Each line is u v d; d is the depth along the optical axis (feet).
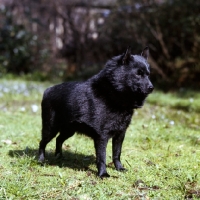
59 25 16.98
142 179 4.21
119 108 4.16
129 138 5.89
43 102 4.60
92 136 4.25
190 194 3.82
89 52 16.07
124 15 13.71
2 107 8.52
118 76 4.13
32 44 16.60
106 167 4.59
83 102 4.20
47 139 4.63
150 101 10.23
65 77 15.75
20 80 14.93
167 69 13.21
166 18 12.91
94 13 16.07
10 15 16.69
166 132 6.25
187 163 4.73
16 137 5.77
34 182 4.07
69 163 4.75
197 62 12.71
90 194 3.78
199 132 6.42
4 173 4.25
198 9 12.38
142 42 13.42
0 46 16.35
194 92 11.50
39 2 16.87
